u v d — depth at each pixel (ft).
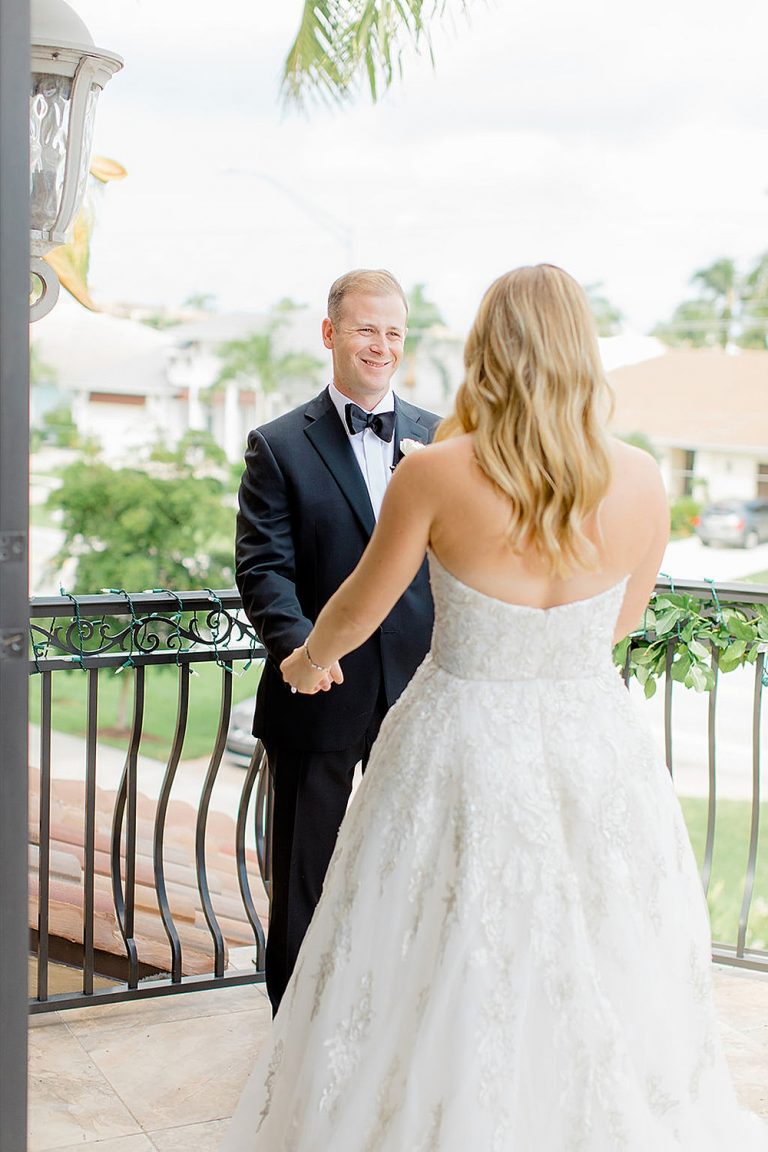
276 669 8.70
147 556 82.23
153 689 78.69
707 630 10.24
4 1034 6.59
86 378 102.01
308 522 8.54
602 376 6.25
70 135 8.95
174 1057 9.03
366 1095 6.50
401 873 6.53
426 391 104.78
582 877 6.59
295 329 107.14
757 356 94.63
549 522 6.13
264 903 14.84
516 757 6.48
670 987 6.86
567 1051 6.39
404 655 8.73
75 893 12.18
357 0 20.53
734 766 57.21
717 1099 7.10
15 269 6.15
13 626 6.36
